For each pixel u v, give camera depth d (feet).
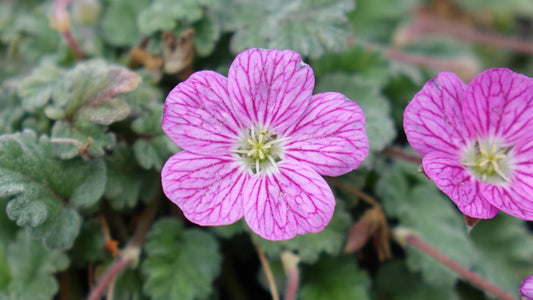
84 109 0.34
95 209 0.35
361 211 0.37
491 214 0.32
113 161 0.35
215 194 0.31
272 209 0.31
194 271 0.35
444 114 0.32
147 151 0.34
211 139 0.31
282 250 0.35
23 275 0.35
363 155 0.31
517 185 0.33
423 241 0.35
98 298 0.33
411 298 0.37
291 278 0.34
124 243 0.36
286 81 0.31
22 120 0.36
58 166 0.33
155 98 0.35
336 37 0.36
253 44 0.36
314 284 0.36
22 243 0.36
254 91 0.31
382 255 0.36
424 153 0.32
